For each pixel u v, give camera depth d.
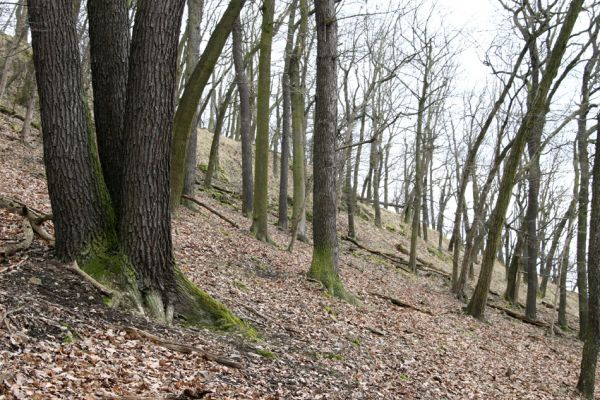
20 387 4.21
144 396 4.81
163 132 7.11
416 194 23.52
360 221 31.30
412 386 8.34
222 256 12.01
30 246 7.34
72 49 6.82
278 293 10.76
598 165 11.52
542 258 32.31
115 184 7.50
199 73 12.78
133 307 6.82
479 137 20.48
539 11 17.58
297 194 19.98
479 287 17.11
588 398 11.41
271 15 16.05
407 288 18.92
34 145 17.08
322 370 7.59
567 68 18.08
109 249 7.13
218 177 27.47
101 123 7.59
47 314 5.75
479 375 10.45
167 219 7.34
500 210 16.81
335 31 12.55
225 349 6.89
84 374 4.89
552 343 17.53
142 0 6.89
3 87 16.34
